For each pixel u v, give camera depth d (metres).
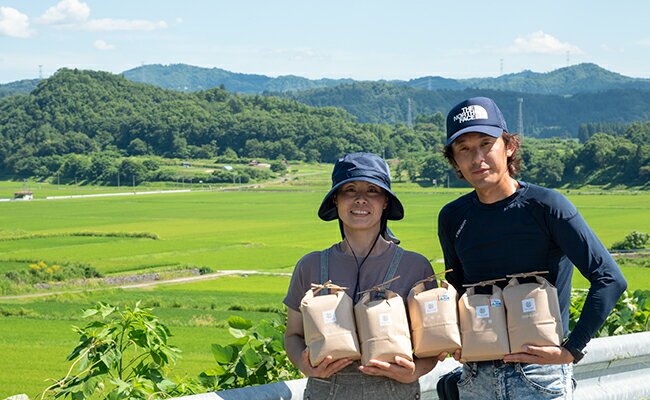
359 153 4.10
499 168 3.99
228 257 79.25
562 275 4.04
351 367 3.81
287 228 114.56
